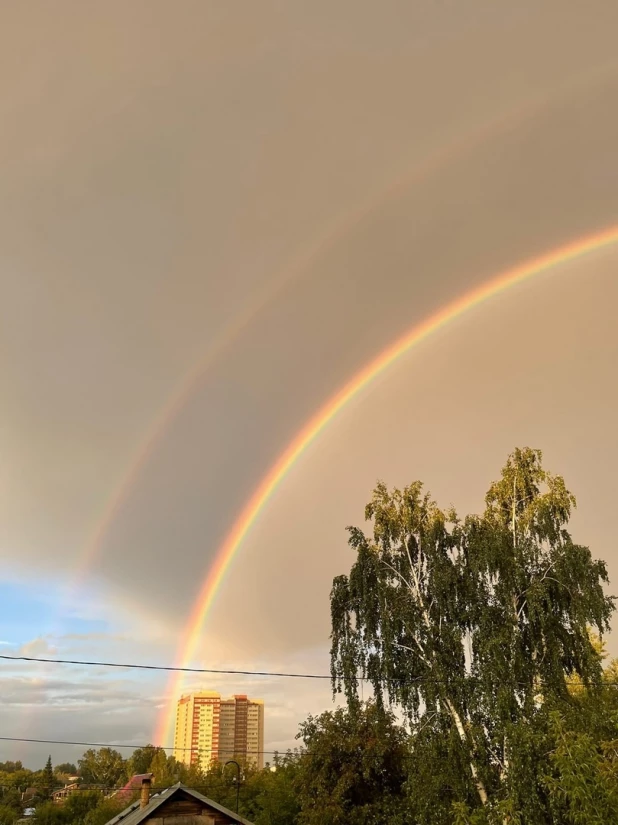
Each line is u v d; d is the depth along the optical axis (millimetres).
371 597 25078
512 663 21125
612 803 12969
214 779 59812
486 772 20328
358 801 30406
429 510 26328
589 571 23141
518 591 23141
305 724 33406
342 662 24672
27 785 106125
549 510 24516
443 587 23344
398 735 31203
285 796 42875
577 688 26484
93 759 112250
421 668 23828
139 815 24578
